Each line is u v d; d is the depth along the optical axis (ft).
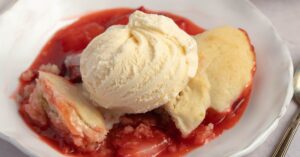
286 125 1.15
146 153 1.09
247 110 1.14
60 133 1.08
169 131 1.13
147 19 1.10
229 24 1.29
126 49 1.06
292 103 1.19
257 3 1.39
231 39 1.21
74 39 1.25
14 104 1.12
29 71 1.18
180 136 1.11
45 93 1.08
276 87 1.14
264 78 1.18
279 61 1.18
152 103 1.09
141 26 1.10
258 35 1.25
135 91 1.06
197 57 1.13
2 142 1.07
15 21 1.22
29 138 1.05
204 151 1.07
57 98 1.06
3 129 1.04
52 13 1.29
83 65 1.09
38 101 1.10
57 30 1.29
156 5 1.35
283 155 1.09
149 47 1.07
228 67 1.16
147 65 1.06
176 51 1.08
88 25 1.29
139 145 1.09
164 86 1.07
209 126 1.12
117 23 1.29
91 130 1.06
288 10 1.38
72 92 1.11
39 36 1.26
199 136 1.09
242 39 1.22
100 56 1.06
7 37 1.20
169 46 1.08
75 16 1.32
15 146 1.02
